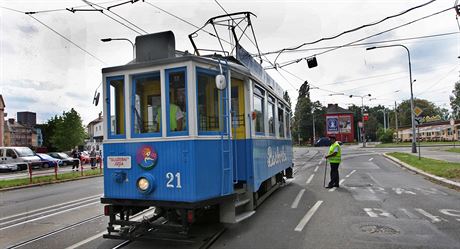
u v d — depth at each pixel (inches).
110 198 231.5
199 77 222.7
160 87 224.5
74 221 312.3
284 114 480.1
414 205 334.3
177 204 211.2
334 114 2972.4
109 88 237.8
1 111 2236.7
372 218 285.4
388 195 392.2
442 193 399.5
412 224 264.8
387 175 588.4
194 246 221.0
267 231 253.1
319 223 272.8
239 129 286.4
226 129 243.0
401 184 477.7
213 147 228.4
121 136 232.5
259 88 322.3
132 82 232.4
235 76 273.6
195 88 217.2
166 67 221.6
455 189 427.2
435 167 612.4
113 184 232.7
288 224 271.4
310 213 309.0
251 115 286.0
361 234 240.4
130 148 228.5
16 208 399.2
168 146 217.9
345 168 727.7
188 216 209.5
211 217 261.4
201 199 214.2
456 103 2731.3
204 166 219.0
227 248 217.3
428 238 229.6
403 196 383.9
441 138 2576.3
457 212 303.9
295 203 356.5
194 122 213.6
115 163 232.8
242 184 284.0
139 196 223.1
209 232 250.7
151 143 222.2
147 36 241.1
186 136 213.3
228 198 236.5
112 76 236.5
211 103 232.2
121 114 236.1
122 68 233.3
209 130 228.5
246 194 281.6
